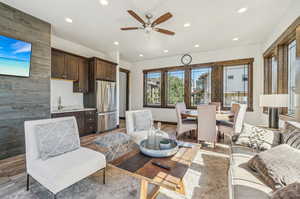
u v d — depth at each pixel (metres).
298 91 2.08
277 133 1.90
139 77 6.47
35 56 2.79
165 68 5.78
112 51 5.03
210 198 1.53
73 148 1.83
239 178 1.22
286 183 1.02
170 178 1.14
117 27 3.23
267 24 3.04
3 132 2.41
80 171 1.50
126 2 2.35
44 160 1.54
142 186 1.35
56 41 3.76
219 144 3.27
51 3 2.38
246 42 4.13
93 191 1.62
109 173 2.02
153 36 3.73
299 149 1.37
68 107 4.06
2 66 2.34
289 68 2.83
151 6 2.44
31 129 1.61
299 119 2.05
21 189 1.64
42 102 2.91
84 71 4.20
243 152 1.77
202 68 5.09
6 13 2.40
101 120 4.32
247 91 4.41
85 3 2.38
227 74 4.70
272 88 3.69
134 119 2.97
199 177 1.92
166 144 1.64
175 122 5.61
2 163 2.28
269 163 1.20
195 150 1.68
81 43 4.24
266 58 3.88
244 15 2.71
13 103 2.51
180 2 2.32
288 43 2.85
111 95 4.66
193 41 4.06
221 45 4.39
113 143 2.39
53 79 3.69
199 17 2.78
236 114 2.97
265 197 0.99
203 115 3.10
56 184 1.32
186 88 5.36
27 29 2.67
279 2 2.32
